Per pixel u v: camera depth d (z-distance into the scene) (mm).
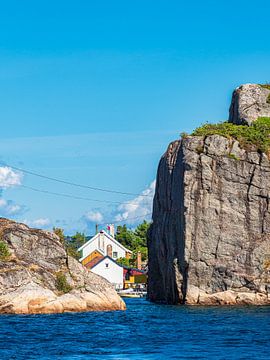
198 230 82312
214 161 83250
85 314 61594
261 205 82125
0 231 65875
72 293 63750
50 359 37656
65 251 66438
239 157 83125
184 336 47562
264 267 80562
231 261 81250
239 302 80062
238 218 82062
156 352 40312
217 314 65875
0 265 61500
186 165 83438
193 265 81875
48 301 61094
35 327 51375
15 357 38219
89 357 38406
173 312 68625
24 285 60750
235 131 85625
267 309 72562
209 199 82562
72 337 46625
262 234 81688
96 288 66188
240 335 47875
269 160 82688
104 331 50000
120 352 40312
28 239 65438
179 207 84875
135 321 57594
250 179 82562
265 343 43750
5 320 55312
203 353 39844
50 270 64438
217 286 81250
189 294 81562
